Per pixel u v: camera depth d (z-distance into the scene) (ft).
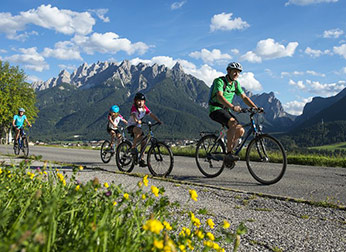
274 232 9.14
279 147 17.97
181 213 10.37
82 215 5.60
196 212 10.96
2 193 6.86
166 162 21.03
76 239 4.63
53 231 4.23
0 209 5.90
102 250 4.18
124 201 5.95
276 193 15.61
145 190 14.51
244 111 19.10
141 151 22.26
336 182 19.49
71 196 5.47
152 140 21.88
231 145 19.75
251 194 14.47
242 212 11.42
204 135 21.68
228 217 10.64
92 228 4.31
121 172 20.57
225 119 19.88
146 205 6.07
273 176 18.35
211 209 11.67
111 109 29.58
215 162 20.89
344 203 13.47
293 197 14.66
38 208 5.86
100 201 6.12
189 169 25.40
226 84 20.06
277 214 11.24
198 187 16.01
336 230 9.49
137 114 22.27
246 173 22.91
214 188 15.79
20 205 6.14
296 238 8.68
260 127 18.89
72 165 23.24
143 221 5.91
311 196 14.97
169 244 3.92
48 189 7.53
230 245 7.93
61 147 64.18
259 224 9.92
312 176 22.16
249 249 7.75
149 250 4.28
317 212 11.55
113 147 29.50
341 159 31.42
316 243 8.34
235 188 16.90
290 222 10.25
